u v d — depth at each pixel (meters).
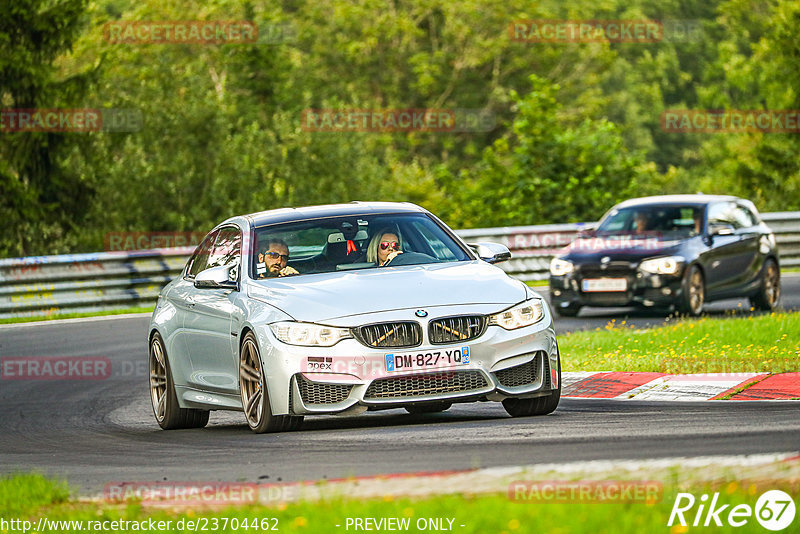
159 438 34.47
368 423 33.66
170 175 140.25
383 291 31.08
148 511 21.61
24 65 121.69
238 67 196.75
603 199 117.25
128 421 39.91
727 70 185.88
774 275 67.69
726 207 66.81
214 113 145.38
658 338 47.94
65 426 39.44
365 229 34.75
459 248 34.78
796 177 160.50
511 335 30.73
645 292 61.88
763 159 163.62
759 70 175.88
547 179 117.31
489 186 122.81
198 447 30.78
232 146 145.75
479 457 24.86
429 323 30.23
